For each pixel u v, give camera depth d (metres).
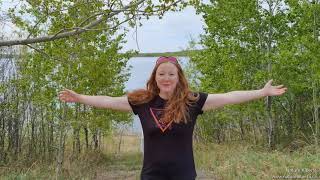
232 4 15.19
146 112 3.39
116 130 20.00
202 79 16.36
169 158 3.28
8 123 14.15
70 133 15.91
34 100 12.88
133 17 8.04
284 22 15.09
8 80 13.77
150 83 3.46
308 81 14.41
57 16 9.58
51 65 11.90
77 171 12.95
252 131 17.56
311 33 13.69
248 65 15.45
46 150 14.45
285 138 16.11
